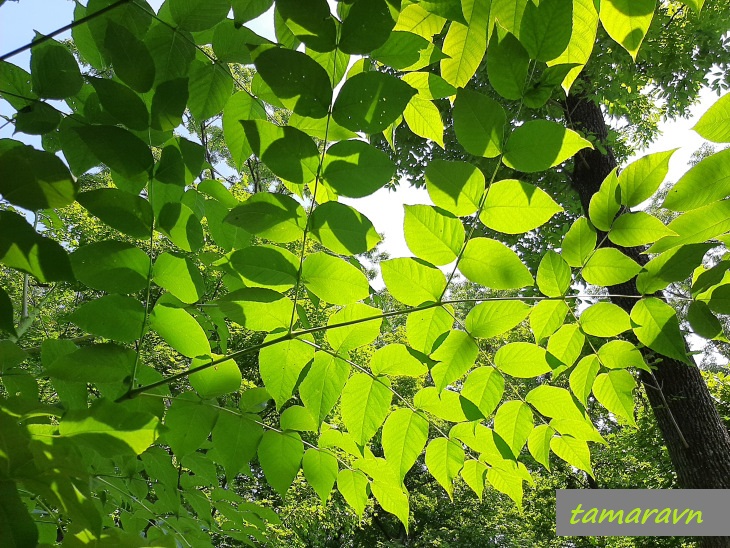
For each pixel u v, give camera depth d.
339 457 1.75
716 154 1.23
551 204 1.26
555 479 13.91
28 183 0.94
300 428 1.54
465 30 1.36
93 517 0.81
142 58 1.26
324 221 1.28
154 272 1.35
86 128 1.24
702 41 9.05
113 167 1.30
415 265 1.38
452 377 1.51
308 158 1.20
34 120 1.39
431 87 1.49
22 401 0.84
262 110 1.56
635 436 10.99
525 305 1.44
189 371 1.38
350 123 1.17
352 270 1.35
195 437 1.45
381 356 1.49
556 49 1.16
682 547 10.29
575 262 1.41
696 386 6.77
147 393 1.39
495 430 1.62
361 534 16.09
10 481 0.77
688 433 6.59
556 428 1.65
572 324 1.47
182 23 1.40
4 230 0.94
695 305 1.39
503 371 1.55
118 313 1.34
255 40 1.45
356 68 1.35
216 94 1.52
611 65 7.98
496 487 1.70
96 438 0.85
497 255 1.34
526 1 1.21
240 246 1.80
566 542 14.36
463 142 1.23
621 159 11.21
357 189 1.23
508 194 1.26
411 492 15.62
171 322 1.39
